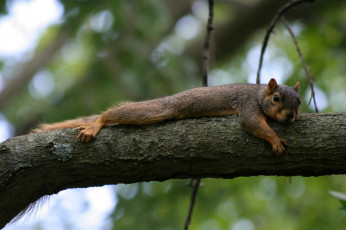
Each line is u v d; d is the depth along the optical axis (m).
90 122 8.02
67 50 20.30
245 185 14.28
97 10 14.52
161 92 15.07
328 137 6.11
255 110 7.24
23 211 7.32
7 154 6.55
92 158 6.55
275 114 6.85
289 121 6.34
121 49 15.05
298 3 8.49
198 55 18.81
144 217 12.94
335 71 16.36
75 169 6.59
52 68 20.28
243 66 20.39
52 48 18.47
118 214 13.12
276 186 14.73
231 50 19.77
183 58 16.23
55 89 19.36
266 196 14.87
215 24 19.45
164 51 16.00
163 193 13.48
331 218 13.76
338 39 16.62
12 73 19.14
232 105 7.53
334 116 6.32
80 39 17.09
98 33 15.08
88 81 15.73
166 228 12.79
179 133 6.54
